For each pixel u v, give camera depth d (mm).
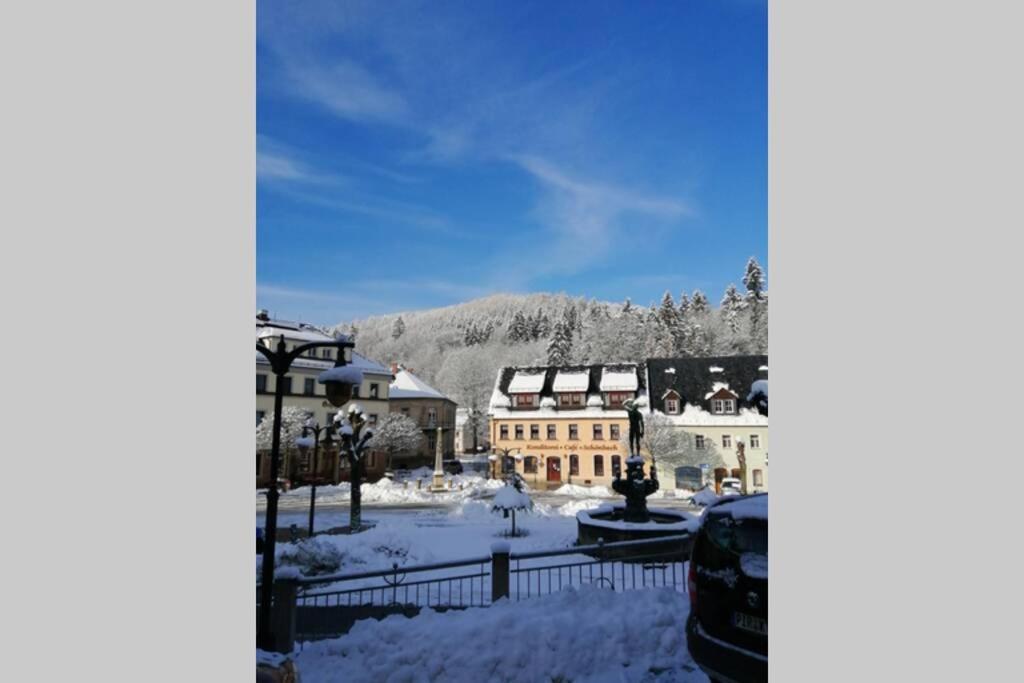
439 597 9133
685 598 7320
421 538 17922
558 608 6914
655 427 41281
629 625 6488
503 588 7965
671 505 32188
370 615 8594
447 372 96250
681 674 5820
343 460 43250
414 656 5832
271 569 5703
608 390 45438
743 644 4551
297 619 8398
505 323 115688
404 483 41562
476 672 5680
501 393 48750
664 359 46219
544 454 45781
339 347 6383
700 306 64688
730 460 41375
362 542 13766
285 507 30516
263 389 40406
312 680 5555
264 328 41625
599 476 44375
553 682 5648
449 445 61969
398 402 58000
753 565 4645
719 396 42469
